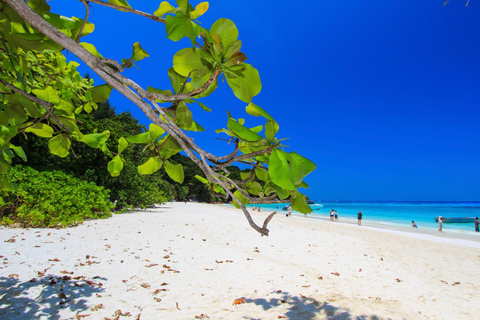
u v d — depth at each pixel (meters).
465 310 5.88
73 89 2.03
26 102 1.40
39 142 16.89
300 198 1.02
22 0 0.85
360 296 6.30
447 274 9.02
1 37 1.23
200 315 4.73
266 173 1.08
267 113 0.95
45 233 10.45
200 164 1.02
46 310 4.41
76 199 13.87
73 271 6.39
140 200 26.08
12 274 5.75
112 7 0.92
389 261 10.51
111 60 0.97
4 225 10.99
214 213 31.42
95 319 4.28
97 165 22.33
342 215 57.16
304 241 14.02
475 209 94.81
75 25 1.11
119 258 7.86
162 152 1.28
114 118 32.50
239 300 5.42
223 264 8.15
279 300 5.66
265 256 9.77
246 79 0.95
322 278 7.46
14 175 11.67
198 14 0.86
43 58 1.98
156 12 0.91
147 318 4.50
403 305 5.95
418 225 34.97
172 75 1.12
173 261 8.06
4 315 4.14
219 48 0.84
